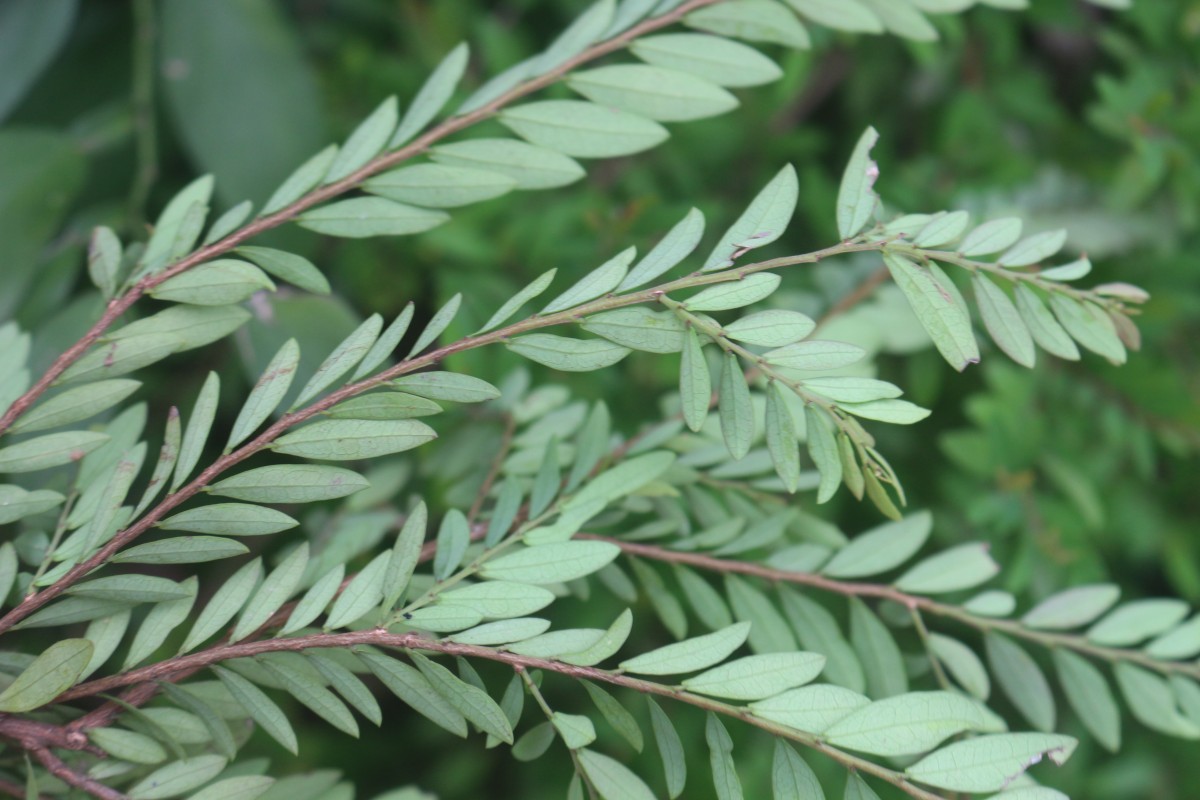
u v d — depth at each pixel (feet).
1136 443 2.70
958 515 2.72
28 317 2.52
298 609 2.11
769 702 2.06
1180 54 2.98
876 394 2.08
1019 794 2.03
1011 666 2.27
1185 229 2.88
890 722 2.05
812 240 2.94
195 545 2.11
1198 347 2.91
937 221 2.12
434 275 2.97
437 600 2.10
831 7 2.27
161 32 2.75
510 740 2.07
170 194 2.94
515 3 3.20
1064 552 2.61
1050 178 2.87
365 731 3.06
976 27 3.12
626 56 3.08
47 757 2.09
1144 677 2.27
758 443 2.32
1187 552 2.79
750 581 2.30
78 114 2.99
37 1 2.70
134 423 2.24
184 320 2.18
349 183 2.23
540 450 2.34
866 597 2.74
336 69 3.22
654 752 2.72
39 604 2.10
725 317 2.63
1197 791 2.81
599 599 2.73
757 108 3.04
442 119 3.01
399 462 2.41
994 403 2.65
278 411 2.35
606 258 2.69
